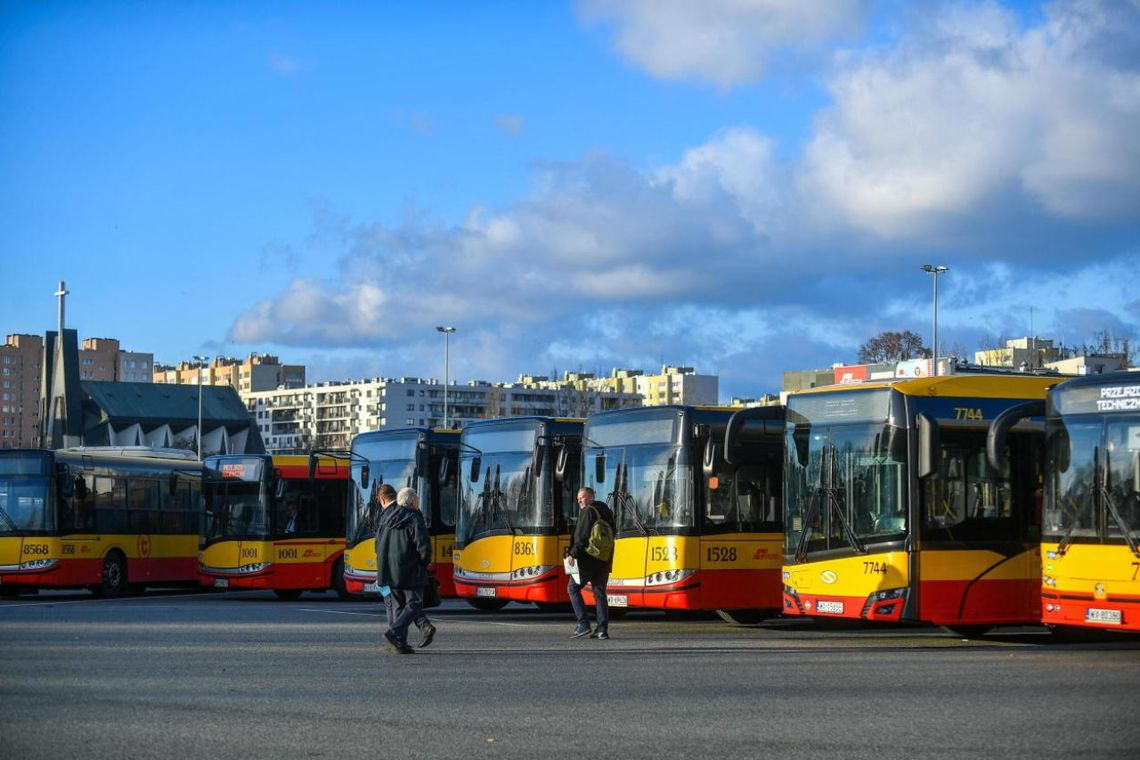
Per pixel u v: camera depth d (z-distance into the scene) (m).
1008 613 20.75
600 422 25.58
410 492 18.94
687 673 16.14
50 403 125.06
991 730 11.74
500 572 27.27
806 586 21.19
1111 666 17.09
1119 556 18.06
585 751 10.60
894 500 20.39
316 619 25.70
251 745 10.83
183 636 21.28
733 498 24.36
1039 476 21.31
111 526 37.78
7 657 17.69
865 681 15.31
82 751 10.53
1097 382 18.75
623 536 24.67
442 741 11.05
